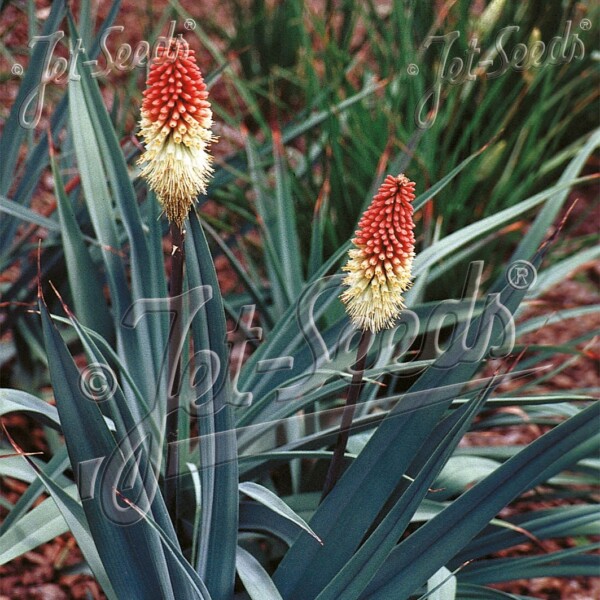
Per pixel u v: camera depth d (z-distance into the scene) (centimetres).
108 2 351
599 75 294
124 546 148
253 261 262
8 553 155
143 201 195
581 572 170
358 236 148
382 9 362
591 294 273
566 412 190
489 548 171
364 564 151
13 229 196
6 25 292
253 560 159
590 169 312
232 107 316
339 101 234
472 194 250
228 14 360
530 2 263
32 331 200
